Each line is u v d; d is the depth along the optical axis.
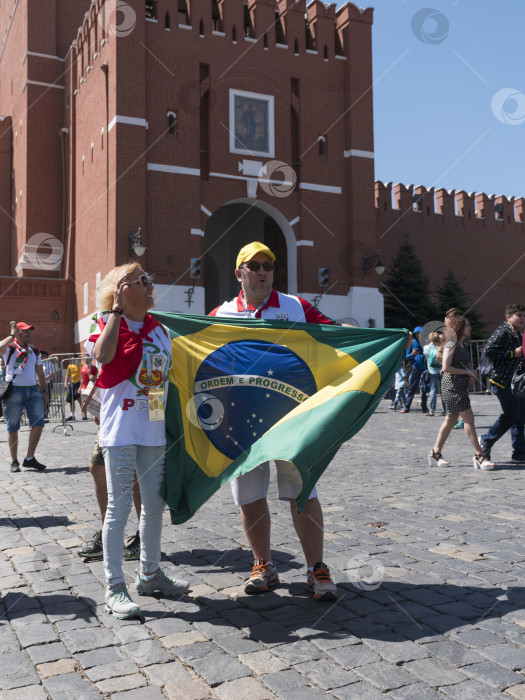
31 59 32.31
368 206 28.03
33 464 8.24
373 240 27.97
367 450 9.09
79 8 33.56
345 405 3.35
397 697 2.39
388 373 3.53
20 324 8.25
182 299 24.64
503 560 3.94
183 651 2.83
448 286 35.62
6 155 36.31
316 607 3.29
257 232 30.09
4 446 10.94
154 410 3.35
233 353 3.66
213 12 26.47
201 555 4.24
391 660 2.68
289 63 27.22
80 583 3.77
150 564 3.50
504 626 2.96
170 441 3.56
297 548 4.30
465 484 6.45
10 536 4.91
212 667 2.67
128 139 24.16
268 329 3.69
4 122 36.19
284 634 2.97
